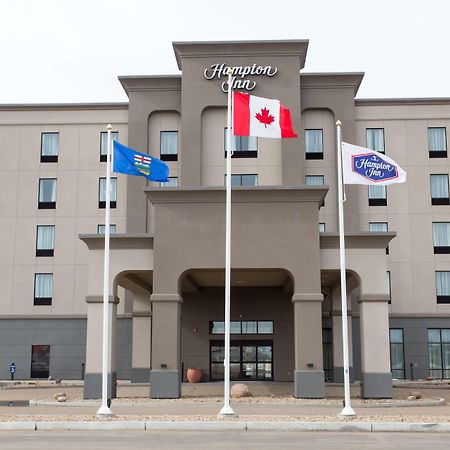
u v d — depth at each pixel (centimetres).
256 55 4206
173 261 2744
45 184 4447
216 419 1981
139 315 3659
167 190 2764
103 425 1881
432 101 4397
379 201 4309
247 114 2241
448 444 1553
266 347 3709
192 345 3722
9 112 4516
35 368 4288
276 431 1844
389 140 4362
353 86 4312
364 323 2738
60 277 4347
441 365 4181
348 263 2775
